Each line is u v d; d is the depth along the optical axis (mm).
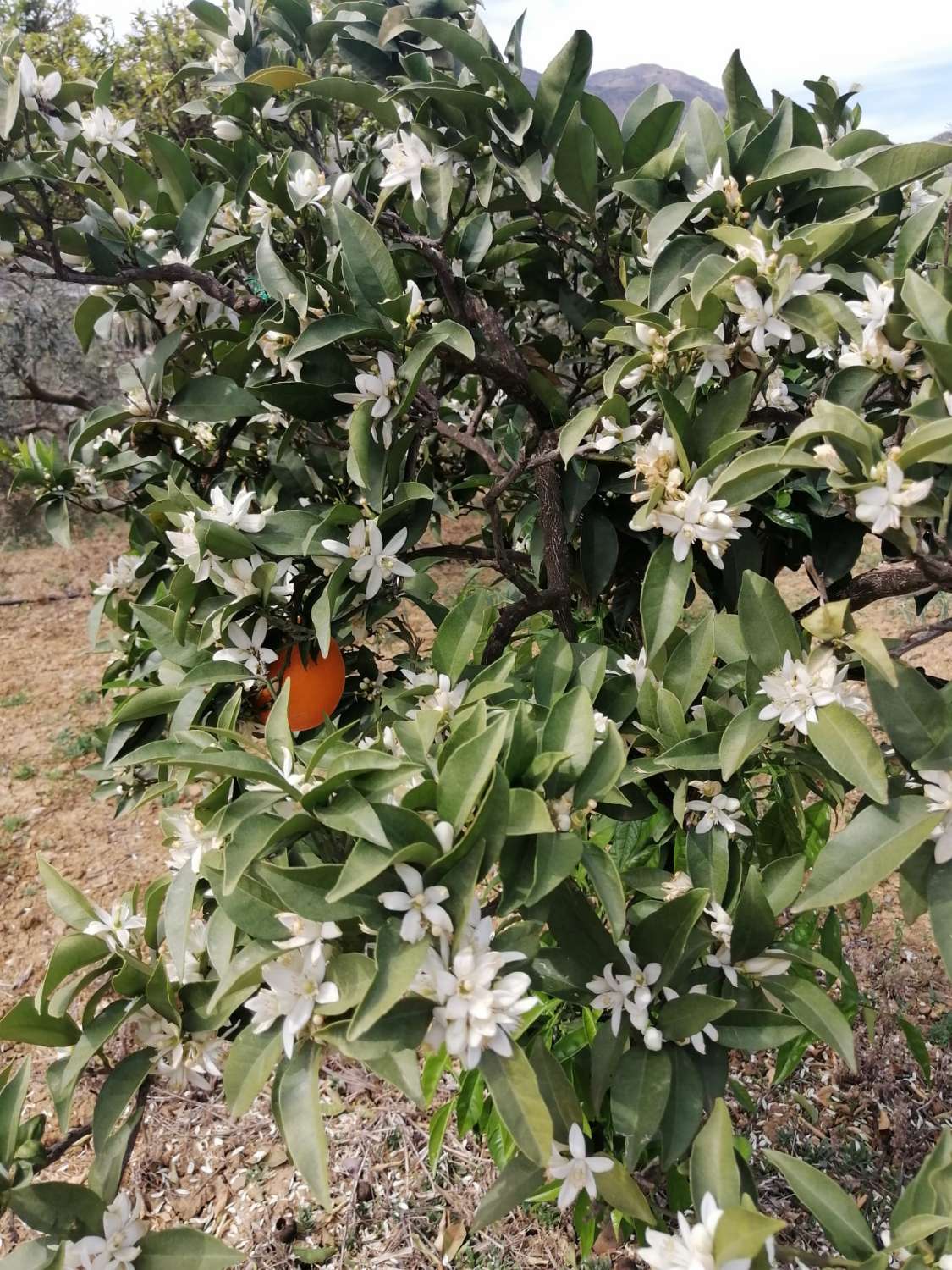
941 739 579
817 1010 643
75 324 921
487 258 949
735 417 707
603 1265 1108
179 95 3438
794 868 705
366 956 537
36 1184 604
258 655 763
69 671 3127
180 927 651
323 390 774
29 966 1822
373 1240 1206
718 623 706
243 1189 1308
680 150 798
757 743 620
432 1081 1044
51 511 1052
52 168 859
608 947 624
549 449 870
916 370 641
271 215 875
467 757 532
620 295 969
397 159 833
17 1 4113
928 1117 1294
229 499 945
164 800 2324
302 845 593
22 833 2256
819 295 663
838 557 904
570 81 822
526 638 1053
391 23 858
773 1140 1262
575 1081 885
